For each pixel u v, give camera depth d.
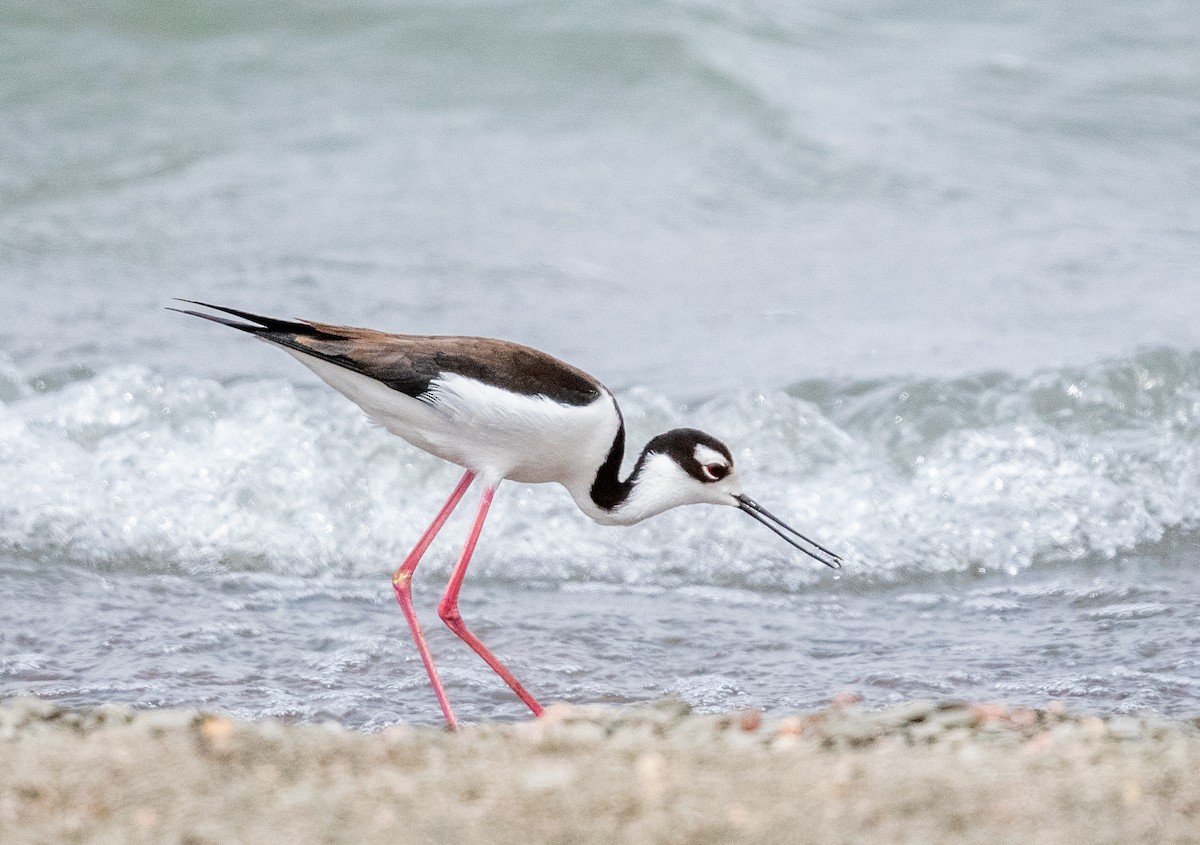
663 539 12.35
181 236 18.34
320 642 10.23
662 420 13.74
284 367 14.65
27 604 10.66
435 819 6.06
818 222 20.02
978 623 10.90
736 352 15.48
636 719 7.89
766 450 13.58
